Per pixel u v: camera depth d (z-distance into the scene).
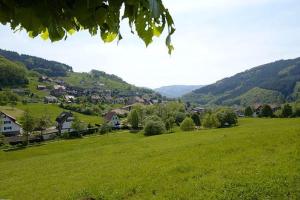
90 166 46.91
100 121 149.12
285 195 19.50
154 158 44.06
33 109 169.25
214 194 21.80
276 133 50.25
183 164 34.91
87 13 1.99
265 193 20.28
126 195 26.77
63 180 38.06
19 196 33.44
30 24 1.96
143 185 28.50
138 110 129.88
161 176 30.94
